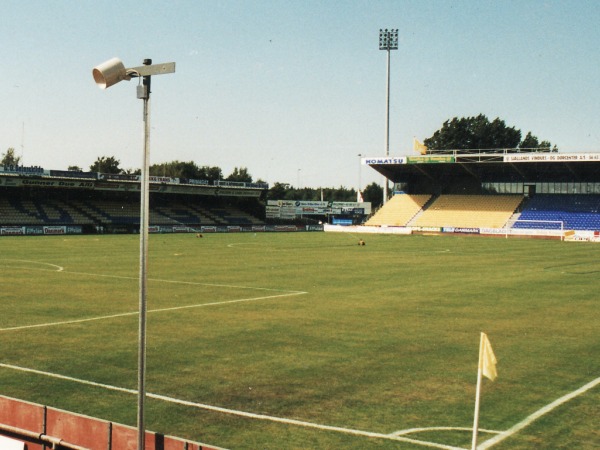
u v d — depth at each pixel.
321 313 19.41
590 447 8.38
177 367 12.60
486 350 7.07
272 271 32.56
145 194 6.89
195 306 20.69
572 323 17.91
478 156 76.50
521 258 43.16
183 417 9.58
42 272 30.56
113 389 11.04
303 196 156.88
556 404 10.27
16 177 68.62
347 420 9.45
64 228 70.50
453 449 8.27
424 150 82.69
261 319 18.27
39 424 7.82
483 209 85.69
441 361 13.23
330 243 60.19
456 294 24.08
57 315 18.61
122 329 16.55
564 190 84.44
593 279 29.86
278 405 10.18
